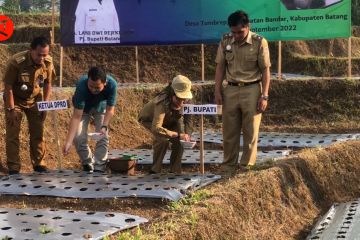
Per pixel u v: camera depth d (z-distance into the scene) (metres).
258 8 10.88
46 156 8.37
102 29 11.29
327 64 16.86
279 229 6.05
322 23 10.84
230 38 7.01
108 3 11.20
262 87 6.90
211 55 16.31
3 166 7.57
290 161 7.18
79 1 11.26
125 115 10.59
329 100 11.84
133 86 12.11
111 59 15.95
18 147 7.16
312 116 11.67
